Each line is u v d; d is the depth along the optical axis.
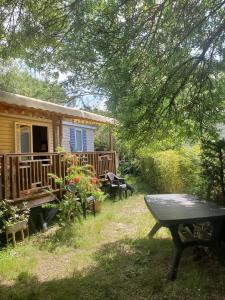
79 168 8.73
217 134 6.07
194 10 4.71
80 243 6.60
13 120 10.34
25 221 6.96
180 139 6.44
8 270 5.30
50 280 4.89
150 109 5.56
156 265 5.14
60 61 5.09
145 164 17.05
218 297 3.99
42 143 12.28
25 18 4.45
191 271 4.69
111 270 5.07
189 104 5.77
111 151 14.02
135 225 8.03
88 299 4.16
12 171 7.05
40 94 16.34
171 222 4.28
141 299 4.07
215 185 5.80
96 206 9.47
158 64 5.09
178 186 10.91
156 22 4.77
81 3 4.29
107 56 4.78
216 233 4.57
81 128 17.81
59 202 8.40
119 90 5.06
